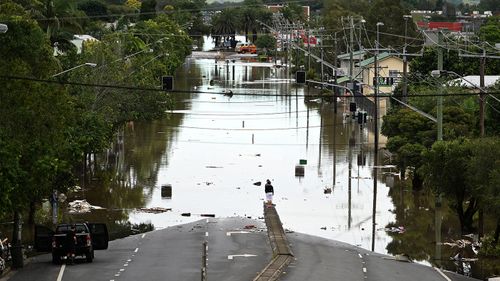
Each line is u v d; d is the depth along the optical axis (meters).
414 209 114.81
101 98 137.88
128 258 82.81
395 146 129.75
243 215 111.31
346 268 79.38
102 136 121.88
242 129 188.38
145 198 121.50
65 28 161.12
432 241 97.19
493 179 87.69
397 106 151.88
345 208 115.50
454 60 189.50
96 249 83.56
